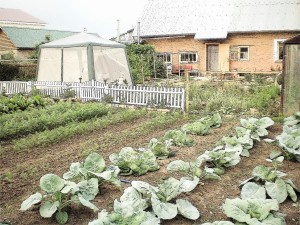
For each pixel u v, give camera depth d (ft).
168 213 15.55
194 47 90.68
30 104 48.03
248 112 41.29
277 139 24.02
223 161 21.59
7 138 33.76
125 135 32.42
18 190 20.34
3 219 16.25
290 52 37.40
